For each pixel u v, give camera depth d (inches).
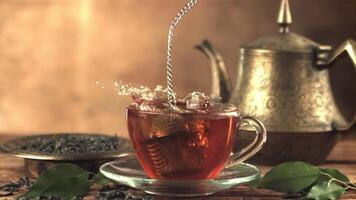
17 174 33.8
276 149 35.4
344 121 36.8
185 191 29.1
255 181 30.4
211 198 29.9
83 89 55.1
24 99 55.6
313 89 35.9
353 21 52.3
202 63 53.5
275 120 35.2
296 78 35.8
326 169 30.4
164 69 54.1
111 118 54.9
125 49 54.3
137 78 54.4
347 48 35.0
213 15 53.2
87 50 54.7
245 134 34.8
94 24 54.5
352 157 38.8
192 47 53.5
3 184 31.9
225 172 30.8
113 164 31.5
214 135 29.0
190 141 28.8
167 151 29.0
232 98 37.0
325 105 36.1
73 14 54.6
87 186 29.5
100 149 34.3
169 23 53.7
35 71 55.3
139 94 30.0
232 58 53.3
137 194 30.2
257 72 36.2
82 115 55.2
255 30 53.1
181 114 28.7
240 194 30.6
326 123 35.6
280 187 29.6
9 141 35.3
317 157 36.1
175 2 53.6
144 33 54.0
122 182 29.1
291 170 29.6
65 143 35.5
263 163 36.0
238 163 31.1
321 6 52.4
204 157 29.0
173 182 28.2
